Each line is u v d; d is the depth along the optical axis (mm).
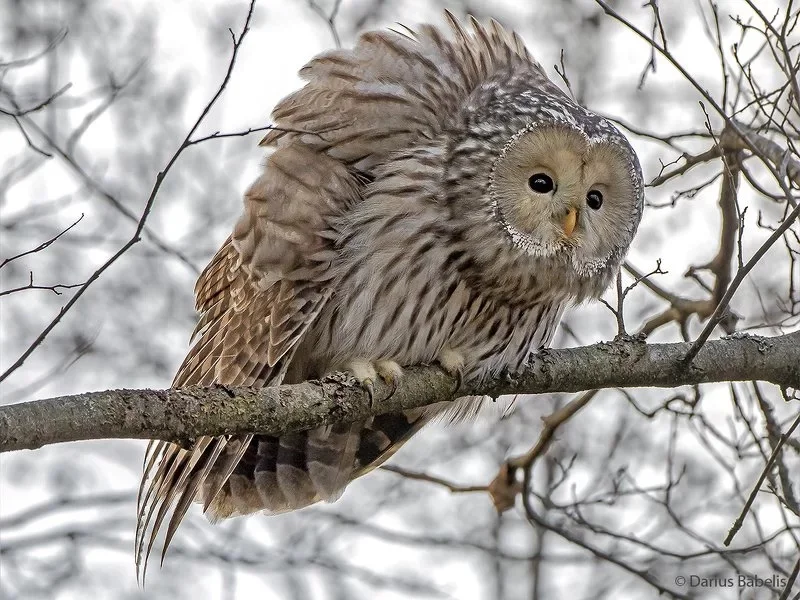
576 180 10930
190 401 8453
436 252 10781
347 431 11891
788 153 11133
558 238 10945
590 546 13109
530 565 17094
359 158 10859
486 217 10742
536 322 11477
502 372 11086
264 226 10672
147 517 10695
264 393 9031
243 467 11891
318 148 10797
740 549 12125
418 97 10992
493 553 15891
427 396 10828
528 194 10883
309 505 12102
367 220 10727
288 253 10695
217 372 10812
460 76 11297
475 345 11133
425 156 10812
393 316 10867
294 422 9242
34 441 7617
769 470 9914
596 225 11195
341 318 10930
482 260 10820
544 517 15453
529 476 13383
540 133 10828
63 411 7742
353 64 11141
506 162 10805
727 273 12500
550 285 11102
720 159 12391
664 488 13328
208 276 11922
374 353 10945
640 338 10859
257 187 10711
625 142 11297
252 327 10812
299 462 11953
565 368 10750
